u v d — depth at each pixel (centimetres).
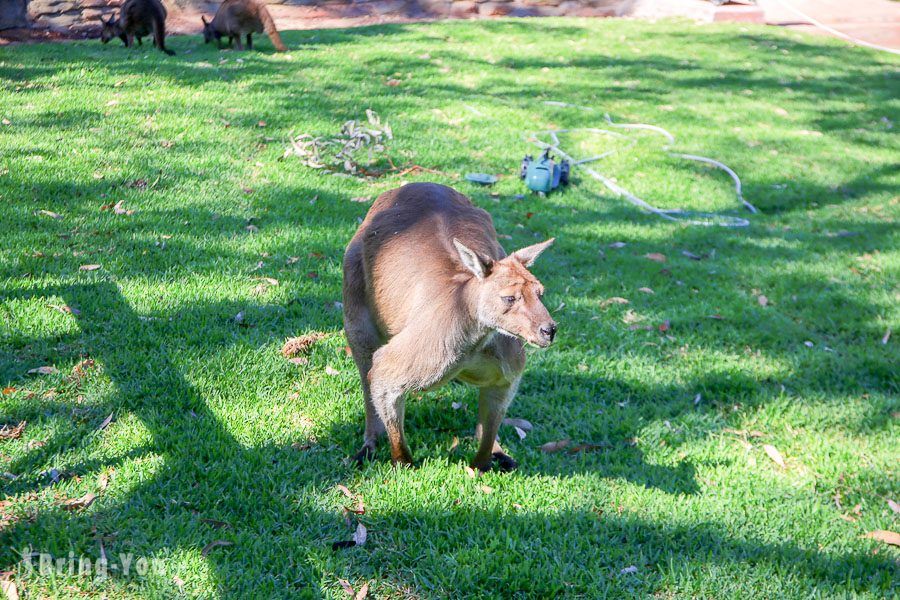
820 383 614
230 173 845
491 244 471
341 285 663
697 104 1295
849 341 683
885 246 871
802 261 819
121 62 1212
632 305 695
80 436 459
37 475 423
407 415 525
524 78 1333
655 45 1655
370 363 483
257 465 454
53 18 1538
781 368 627
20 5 1454
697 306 704
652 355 624
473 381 448
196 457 455
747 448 529
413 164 923
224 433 477
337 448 482
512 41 1589
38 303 574
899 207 980
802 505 476
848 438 553
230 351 554
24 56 1212
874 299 752
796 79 1511
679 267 775
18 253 639
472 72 1337
